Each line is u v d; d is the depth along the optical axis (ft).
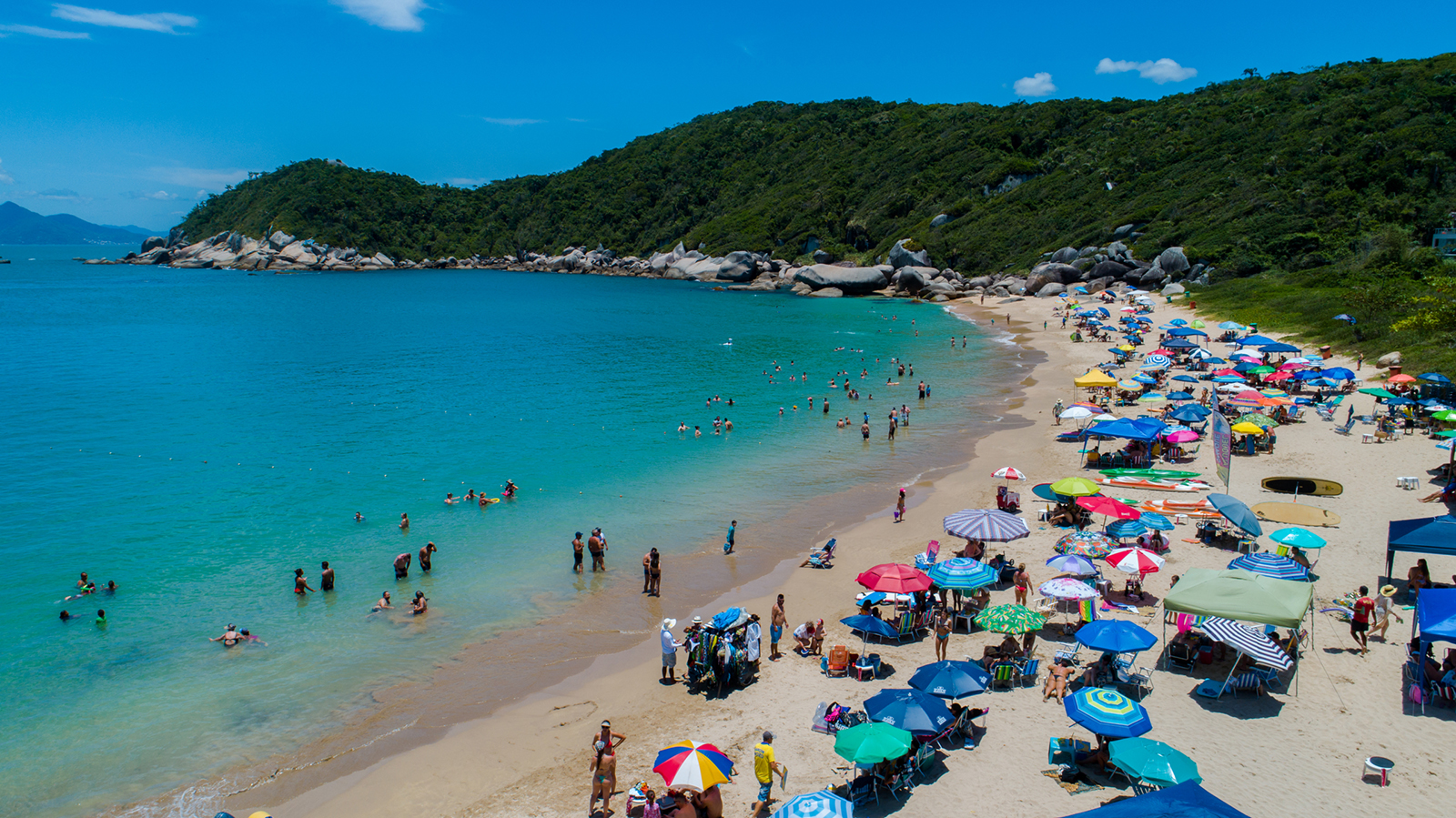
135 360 219.00
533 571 82.02
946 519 74.43
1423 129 296.51
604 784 44.88
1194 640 55.67
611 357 228.02
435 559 85.35
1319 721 47.80
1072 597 58.90
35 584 79.00
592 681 60.44
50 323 299.38
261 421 149.59
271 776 50.06
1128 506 78.54
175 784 49.49
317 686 60.54
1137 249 331.16
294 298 416.26
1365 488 88.94
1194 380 157.38
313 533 93.20
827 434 139.23
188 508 101.81
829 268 420.77
